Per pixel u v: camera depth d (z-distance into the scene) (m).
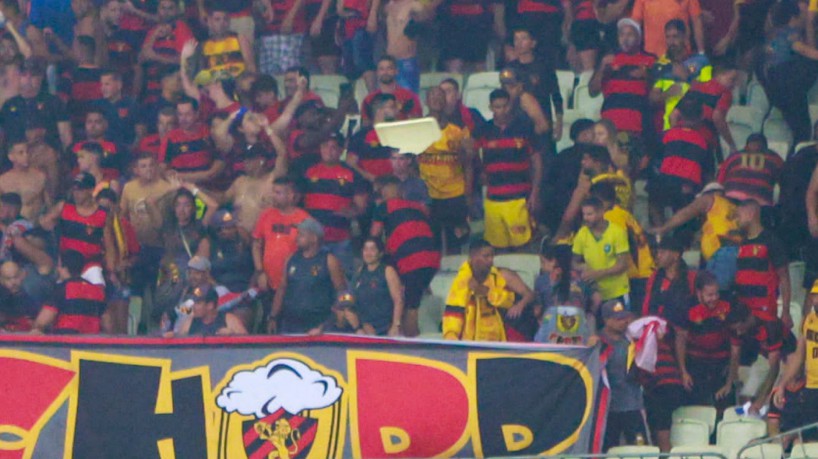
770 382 48.44
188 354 46.19
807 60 58.47
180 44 61.62
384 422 45.66
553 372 45.84
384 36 61.75
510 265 52.78
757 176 53.44
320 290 50.12
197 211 53.34
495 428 45.53
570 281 48.66
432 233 52.06
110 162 56.19
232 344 46.31
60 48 60.88
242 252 51.38
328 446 45.59
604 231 49.88
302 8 63.03
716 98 55.44
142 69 61.28
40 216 54.75
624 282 49.84
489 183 54.06
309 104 55.59
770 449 46.78
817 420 46.91
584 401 45.72
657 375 48.00
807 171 53.25
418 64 60.47
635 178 54.47
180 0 62.22
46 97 57.62
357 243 54.00
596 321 49.47
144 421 45.72
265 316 51.28
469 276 48.84
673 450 46.88
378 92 56.22
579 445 45.44
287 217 51.59
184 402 45.84
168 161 54.94
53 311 49.47
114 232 52.00
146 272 53.16
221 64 60.69
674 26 57.03
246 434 45.75
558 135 57.69
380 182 52.25
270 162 53.81
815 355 47.12
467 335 48.44
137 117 58.94
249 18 63.88
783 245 50.75
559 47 60.09
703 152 54.31
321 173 53.06
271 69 62.62
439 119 54.72
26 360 45.88
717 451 46.53
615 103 56.03
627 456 40.28
